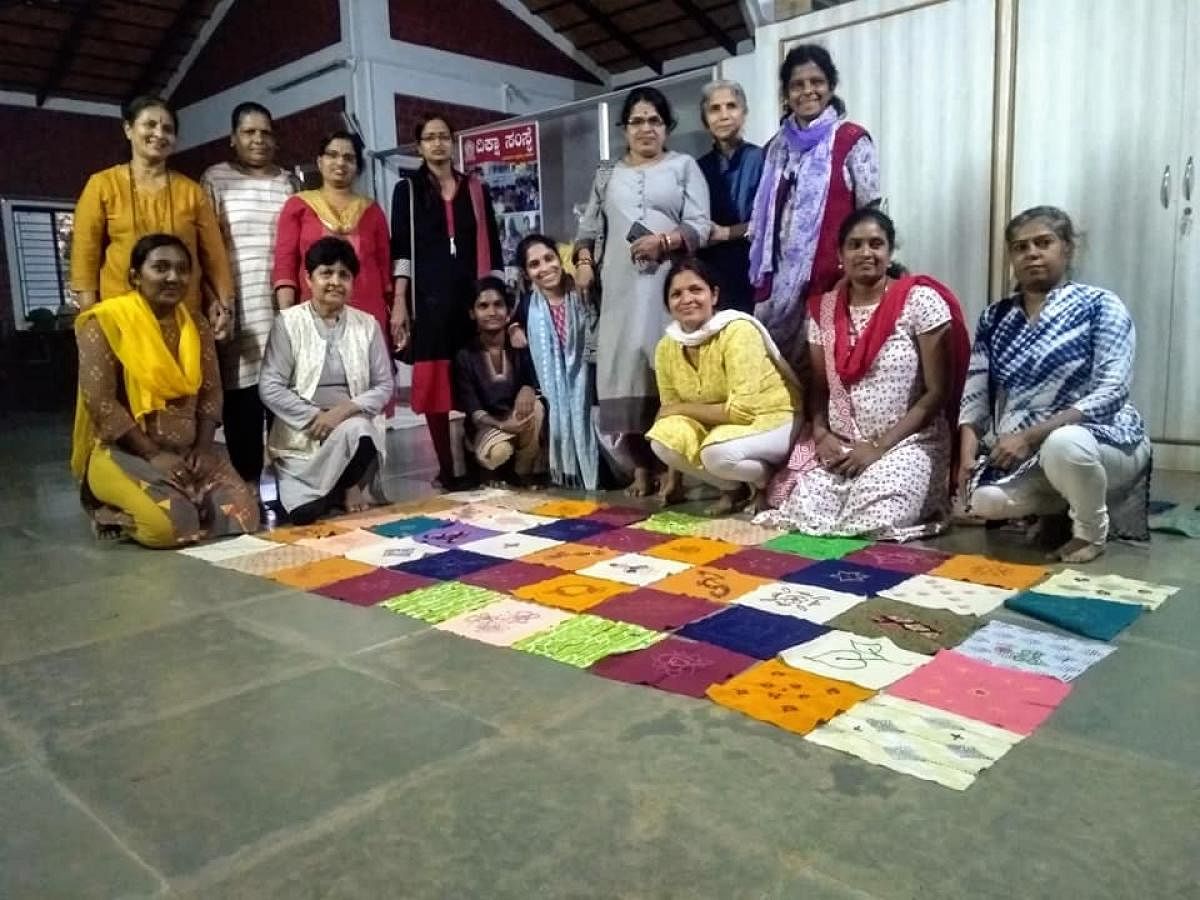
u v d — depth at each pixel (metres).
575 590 2.67
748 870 1.36
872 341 3.20
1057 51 4.04
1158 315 3.99
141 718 1.94
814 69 3.46
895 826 1.46
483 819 1.51
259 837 1.49
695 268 3.47
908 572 2.74
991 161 4.26
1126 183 3.97
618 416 3.89
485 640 2.32
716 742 1.75
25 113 9.71
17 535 3.66
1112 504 2.91
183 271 3.36
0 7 8.24
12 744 1.84
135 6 8.73
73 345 9.35
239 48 8.85
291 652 2.29
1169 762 1.63
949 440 3.28
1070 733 1.74
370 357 3.91
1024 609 2.38
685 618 2.41
